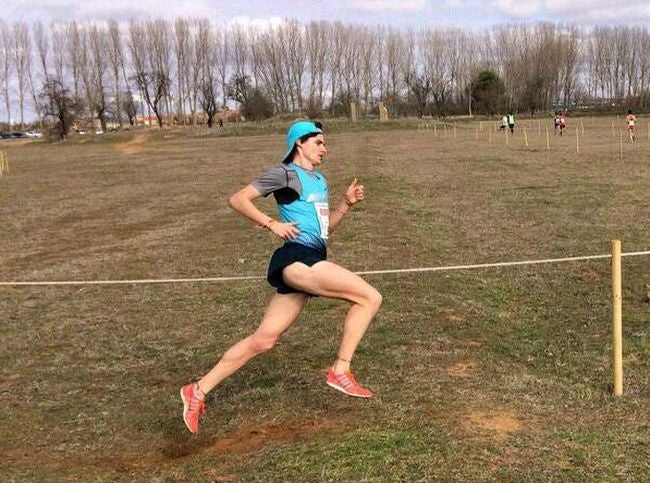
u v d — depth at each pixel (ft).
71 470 15.28
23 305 30.42
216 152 144.05
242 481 13.65
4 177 105.09
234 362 15.43
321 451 14.47
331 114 327.26
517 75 346.33
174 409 18.37
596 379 19.02
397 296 28.19
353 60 348.38
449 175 77.87
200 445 16.14
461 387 18.21
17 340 25.32
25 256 43.16
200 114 359.05
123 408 18.75
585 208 51.29
